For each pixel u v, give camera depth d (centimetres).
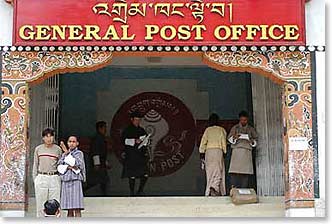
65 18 1245
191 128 1700
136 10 1245
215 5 1246
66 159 1188
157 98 1711
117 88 1702
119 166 1675
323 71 1259
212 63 1249
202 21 1245
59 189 1197
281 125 1436
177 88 1711
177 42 1241
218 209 1311
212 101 1702
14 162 1234
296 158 1245
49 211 1141
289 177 1241
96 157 1513
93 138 1559
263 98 1460
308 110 1255
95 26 1243
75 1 1247
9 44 1251
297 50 1252
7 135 1238
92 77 1698
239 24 1246
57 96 1507
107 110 1694
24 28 1239
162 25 1244
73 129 1669
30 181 1387
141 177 1505
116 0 1247
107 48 1240
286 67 1258
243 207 1314
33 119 1431
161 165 1686
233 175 1436
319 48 1260
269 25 1246
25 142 1240
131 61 1686
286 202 1260
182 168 1689
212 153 1416
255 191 1454
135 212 1298
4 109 1242
